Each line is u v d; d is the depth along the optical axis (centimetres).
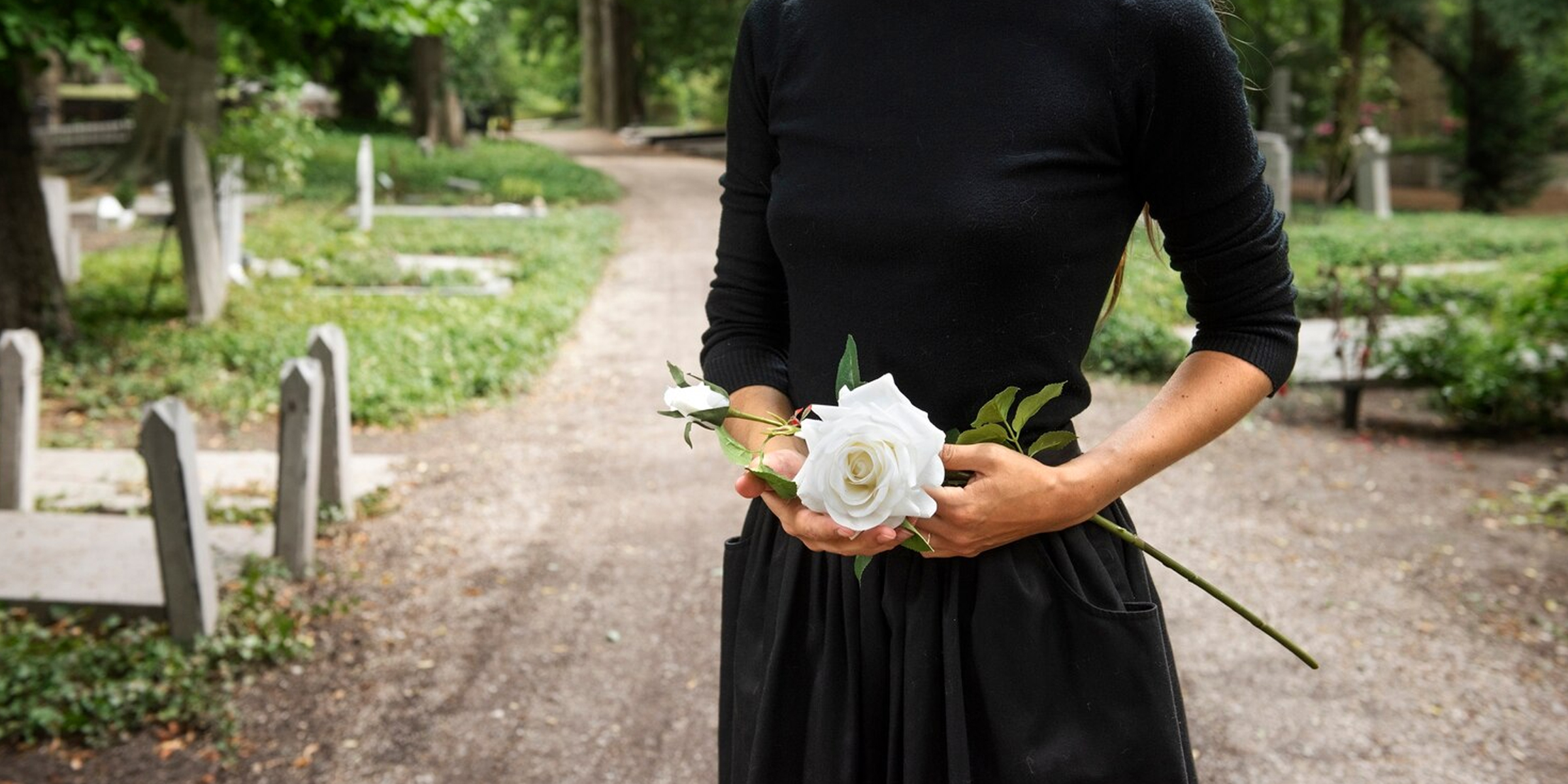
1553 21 1962
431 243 1438
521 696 423
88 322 957
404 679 431
